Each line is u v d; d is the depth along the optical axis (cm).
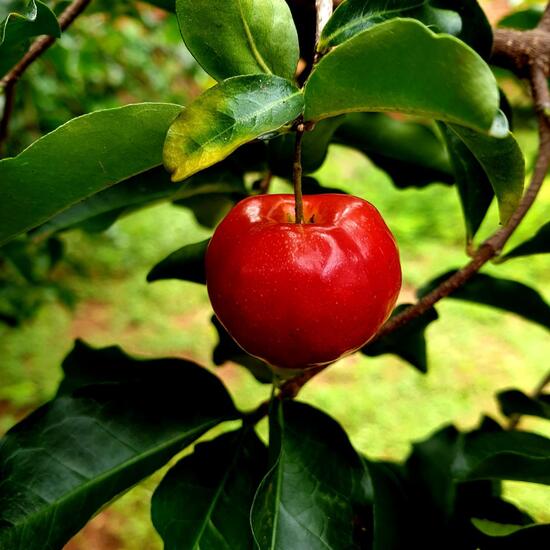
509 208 12
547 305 17
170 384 14
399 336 16
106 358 15
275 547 13
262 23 12
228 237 12
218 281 12
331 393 58
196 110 11
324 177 101
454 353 65
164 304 74
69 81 32
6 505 13
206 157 11
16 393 57
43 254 36
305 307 12
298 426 14
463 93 10
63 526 13
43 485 13
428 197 97
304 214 13
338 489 13
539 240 15
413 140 17
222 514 13
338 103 11
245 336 12
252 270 12
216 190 16
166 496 13
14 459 13
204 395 14
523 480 14
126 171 12
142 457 14
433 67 10
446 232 88
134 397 14
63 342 66
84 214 16
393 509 15
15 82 17
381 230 12
